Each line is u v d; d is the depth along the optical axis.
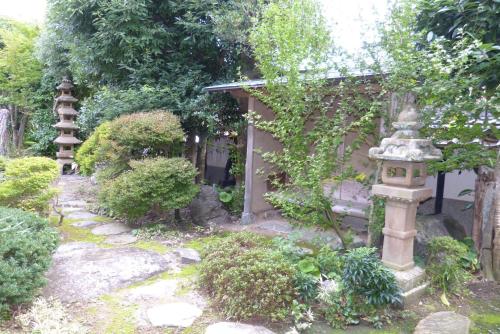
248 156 6.13
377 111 4.20
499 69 3.78
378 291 3.10
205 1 6.77
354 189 6.04
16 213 3.68
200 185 6.81
